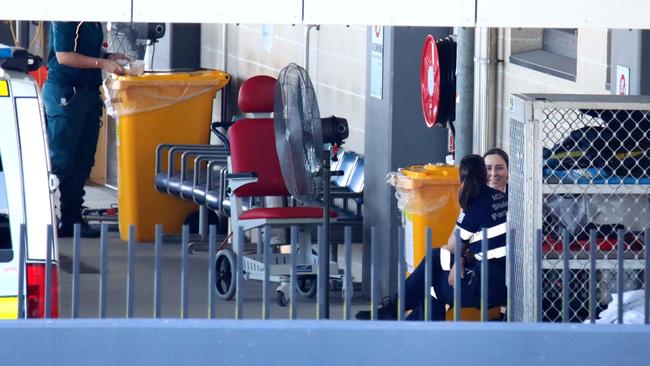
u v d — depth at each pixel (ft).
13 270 67.77
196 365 64.85
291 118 103.50
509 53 118.32
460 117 109.70
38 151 67.77
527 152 78.84
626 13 75.72
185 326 64.69
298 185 104.06
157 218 155.12
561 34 117.19
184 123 155.02
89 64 149.07
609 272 82.69
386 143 119.44
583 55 108.68
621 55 97.09
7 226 67.51
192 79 153.99
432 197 108.68
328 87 144.15
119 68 150.41
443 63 109.50
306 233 121.80
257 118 127.95
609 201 80.74
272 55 156.66
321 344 64.64
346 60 138.82
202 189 141.38
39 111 67.87
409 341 64.54
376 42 122.01
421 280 97.25
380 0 74.95
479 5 75.20
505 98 119.14
